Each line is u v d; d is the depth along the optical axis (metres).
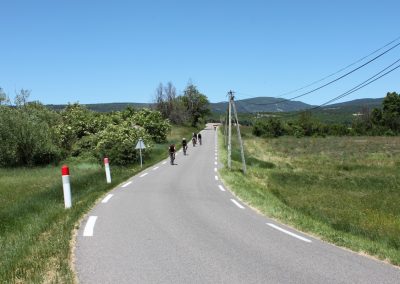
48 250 7.25
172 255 7.37
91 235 8.87
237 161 40.72
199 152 50.12
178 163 36.16
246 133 111.75
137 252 7.52
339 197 22.41
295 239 8.91
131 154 37.38
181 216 11.62
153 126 66.81
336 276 6.25
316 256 7.46
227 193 17.75
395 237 12.05
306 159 47.03
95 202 13.98
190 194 17.03
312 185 27.20
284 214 12.13
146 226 10.01
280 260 7.15
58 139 46.12
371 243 9.09
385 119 107.12
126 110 73.00
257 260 7.13
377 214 17.39
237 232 9.55
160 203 14.11
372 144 69.69
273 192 23.66
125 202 14.12
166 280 5.98
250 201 15.07
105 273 6.25
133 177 24.33
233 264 6.85
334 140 81.62
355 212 17.81
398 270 6.64
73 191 17.17
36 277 5.79
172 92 109.06
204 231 9.59
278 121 106.50
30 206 13.45
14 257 6.88
